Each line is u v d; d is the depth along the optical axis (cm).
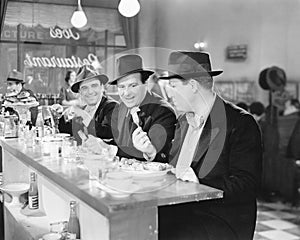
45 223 287
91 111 308
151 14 238
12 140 358
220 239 186
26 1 367
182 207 205
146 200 167
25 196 343
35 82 361
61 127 339
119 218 164
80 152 249
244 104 160
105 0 315
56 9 354
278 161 145
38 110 358
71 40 339
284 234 143
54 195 293
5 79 375
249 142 159
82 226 243
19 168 359
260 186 156
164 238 212
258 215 159
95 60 319
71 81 336
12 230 315
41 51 358
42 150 281
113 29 306
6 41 372
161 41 224
